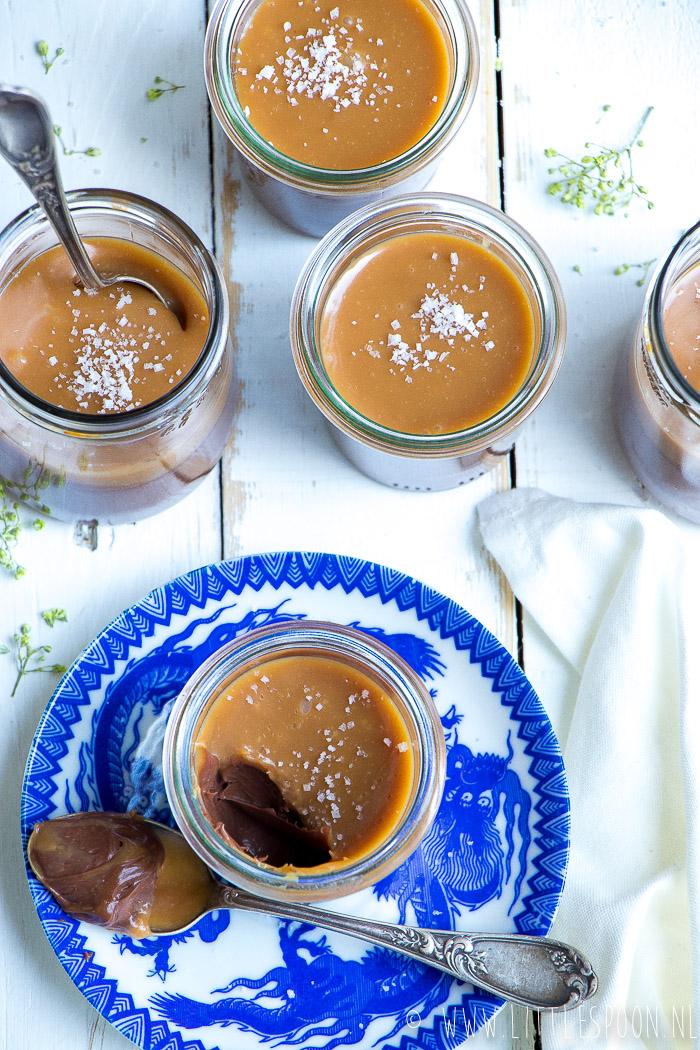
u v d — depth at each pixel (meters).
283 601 0.47
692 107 0.51
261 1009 0.46
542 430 0.50
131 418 0.44
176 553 0.50
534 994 0.45
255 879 0.43
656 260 0.50
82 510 0.48
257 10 0.48
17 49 0.50
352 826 0.45
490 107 0.51
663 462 0.47
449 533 0.50
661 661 0.48
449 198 0.46
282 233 0.50
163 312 0.47
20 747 0.48
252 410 0.50
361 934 0.45
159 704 0.47
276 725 0.45
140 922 0.45
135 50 0.50
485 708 0.47
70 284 0.47
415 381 0.47
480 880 0.46
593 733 0.48
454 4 0.48
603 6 0.51
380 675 0.45
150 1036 0.45
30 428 0.45
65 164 0.50
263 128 0.48
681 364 0.47
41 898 0.45
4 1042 0.47
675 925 0.47
